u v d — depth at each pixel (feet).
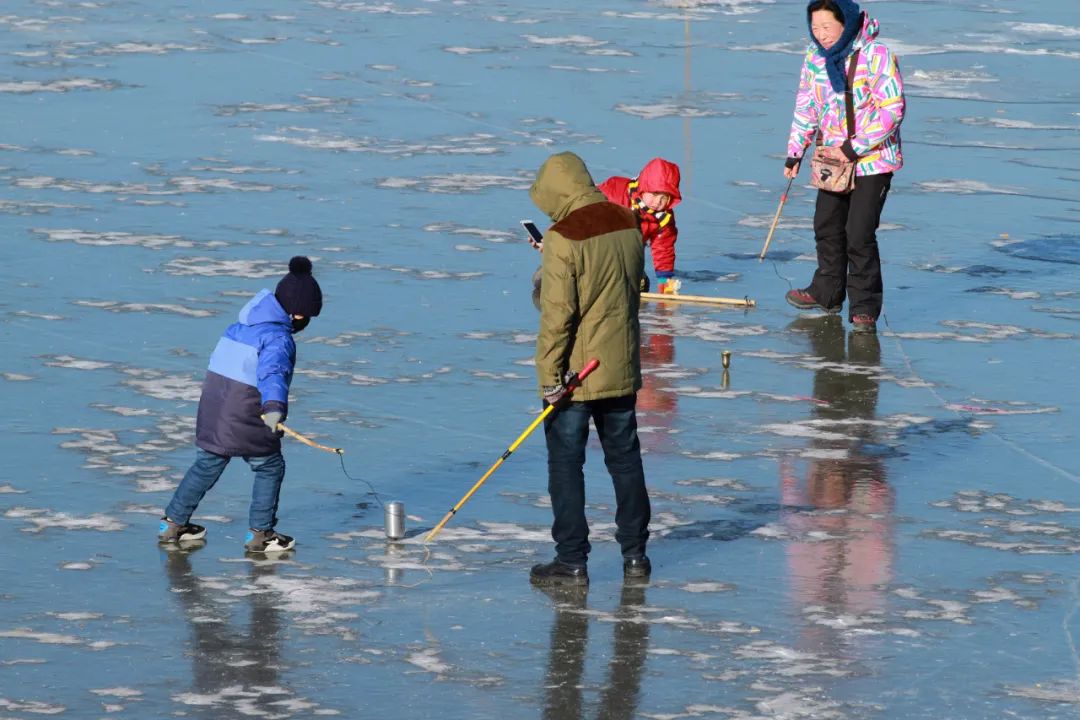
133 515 86.48
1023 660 70.79
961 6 328.49
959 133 213.05
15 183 170.81
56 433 99.60
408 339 123.24
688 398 111.45
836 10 127.65
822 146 130.52
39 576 78.02
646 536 79.87
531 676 68.03
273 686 66.54
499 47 264.52
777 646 71.61
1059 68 261.85
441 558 81.76
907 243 160.45
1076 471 97.76
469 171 182.80
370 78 235.40
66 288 134.21
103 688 65.98
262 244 150.41
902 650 71.56
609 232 77.10
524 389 111.75
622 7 316.40
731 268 150.10
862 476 95.96
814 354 123.54
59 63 239.50
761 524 87.81
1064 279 148.56
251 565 80.28
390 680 67.41
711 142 202.49
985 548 84.64
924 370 119.75
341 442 99.81
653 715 64.54
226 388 80.64
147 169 179.22
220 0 308.60
